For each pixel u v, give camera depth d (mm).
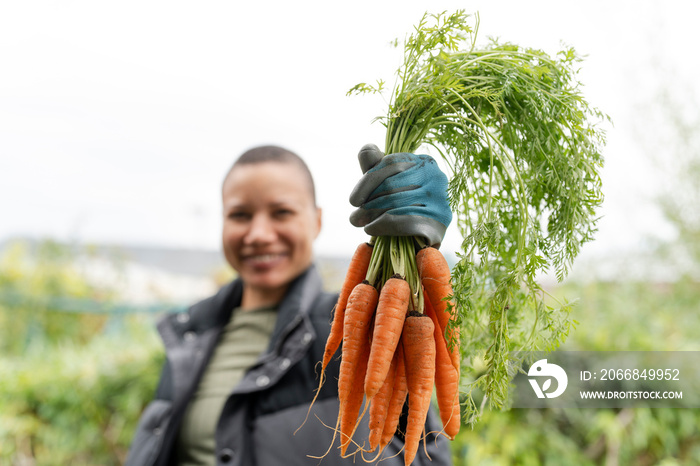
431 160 810
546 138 843
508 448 2324
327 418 1209
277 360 1327
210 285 5629
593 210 835
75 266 5418
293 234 1508
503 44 912
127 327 4039
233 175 1525
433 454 1041
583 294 3086
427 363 769
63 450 2973
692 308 3162
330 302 1424
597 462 2523
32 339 4801
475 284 842
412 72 829
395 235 784
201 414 1441
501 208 907
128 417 3006
